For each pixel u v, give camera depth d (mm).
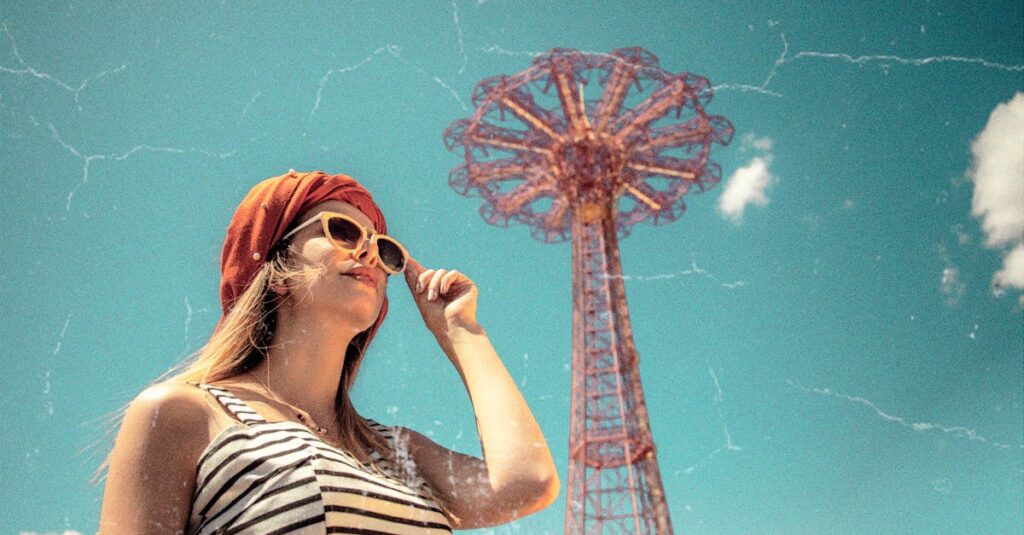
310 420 1788
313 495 1495
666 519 24219
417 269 2238
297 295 1886
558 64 25812
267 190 1966
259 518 1452
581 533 24406
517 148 27641
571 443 26141
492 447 1928
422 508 1745
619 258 28422
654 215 28594
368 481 1643
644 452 25359
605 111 27641
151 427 1483
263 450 1520
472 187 27797
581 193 28234
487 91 27047
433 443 2152
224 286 1930
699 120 27156
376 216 2182
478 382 2053
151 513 1434
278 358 1858
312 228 1964
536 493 1891
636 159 27875
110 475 1463
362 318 1932
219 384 1727
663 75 26078
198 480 1498
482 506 1951
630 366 26906
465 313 2186
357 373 2176
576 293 28281
